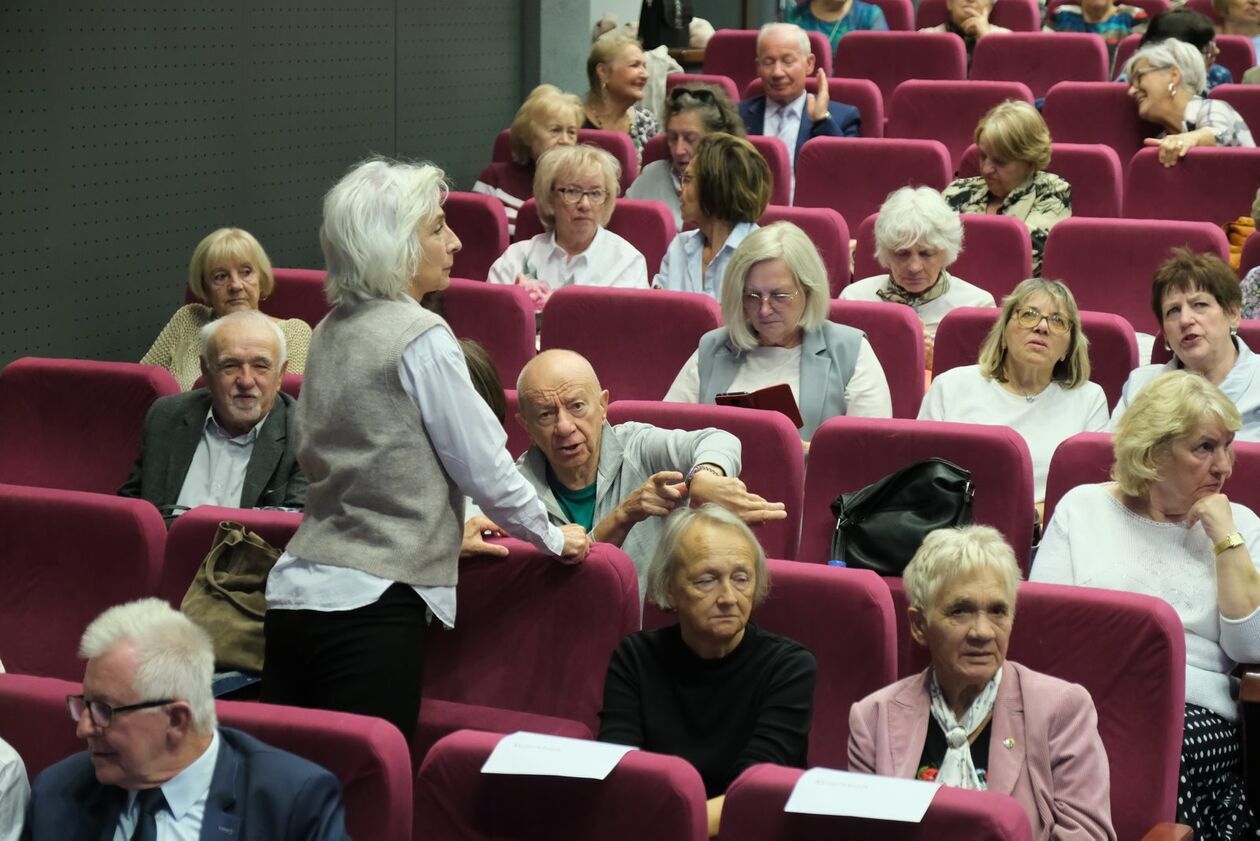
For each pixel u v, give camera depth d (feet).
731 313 12.34
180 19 17.74
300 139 19.98
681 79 22.66
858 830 5.93
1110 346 12.72
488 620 8.71
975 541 7.77
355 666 7.76
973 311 13.07
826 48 24.29
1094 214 18.02
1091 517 9.39
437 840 6.57
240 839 6.47
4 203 15.66
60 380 12.60
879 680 8.28
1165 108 19.85
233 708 6.98
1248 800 8.87
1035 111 17.34
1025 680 7.82
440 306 14.10
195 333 15.05
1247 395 11.73
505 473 7.93
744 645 8.16
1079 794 7.59
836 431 10.26
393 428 7.77
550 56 24.66
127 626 6.59
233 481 11.75
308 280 14.98
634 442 9.96
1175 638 7.92
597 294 13.73
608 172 16.21
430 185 8.00
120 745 6.49
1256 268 14.85
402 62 21.89
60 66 16.15
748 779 6.17
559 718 8.38
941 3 27.63
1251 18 25.16
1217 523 8.91
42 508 9.71
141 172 17.39
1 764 6.72
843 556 9.68
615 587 8.50
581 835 6.35
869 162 18.80
